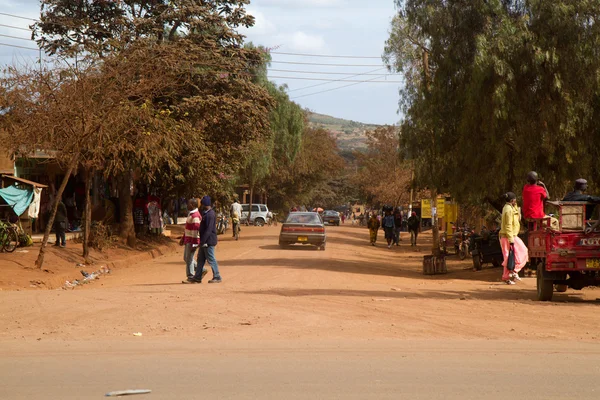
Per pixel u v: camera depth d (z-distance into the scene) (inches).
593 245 484.1
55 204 775.1
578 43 805.9
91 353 296.7
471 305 462.6
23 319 398.6
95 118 816.9
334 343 323.9
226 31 1243.8
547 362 274.7
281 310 432.5
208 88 1213.1
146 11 1248.2
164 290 561.0
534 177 541.0
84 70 828.6
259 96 1259.2
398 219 1689.2
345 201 5285.4
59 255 880.3
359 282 679.7
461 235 1282.0
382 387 227.9
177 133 1034.1
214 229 658.8
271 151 2384.4
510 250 634.2
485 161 872.9
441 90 903.1
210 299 482.0
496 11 856.9
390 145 3088.1
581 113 821.9
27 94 805.9
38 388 227.3
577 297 538.3
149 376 246.2
